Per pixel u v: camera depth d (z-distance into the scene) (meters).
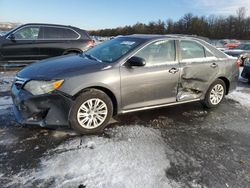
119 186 2.65
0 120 4.12
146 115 4.70
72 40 9.10
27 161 3.02
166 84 4.38
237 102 5.97
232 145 3.75
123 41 4.57
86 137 3.68
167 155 3.32
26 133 3.71
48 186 2.60
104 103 3.81
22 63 8.78
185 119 4.66
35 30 8.77
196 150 3.52
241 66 12.99
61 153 3.21
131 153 3.30
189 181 2.82
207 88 5.07
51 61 4.17
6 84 6.68
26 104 3.45
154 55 4.32
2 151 3.20
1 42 8.39
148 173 2.89
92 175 2.80
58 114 3.50
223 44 26.59
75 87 3.53
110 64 3.89
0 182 2.62
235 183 2.85
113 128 4.04
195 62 4.77
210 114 5.01
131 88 4.00
